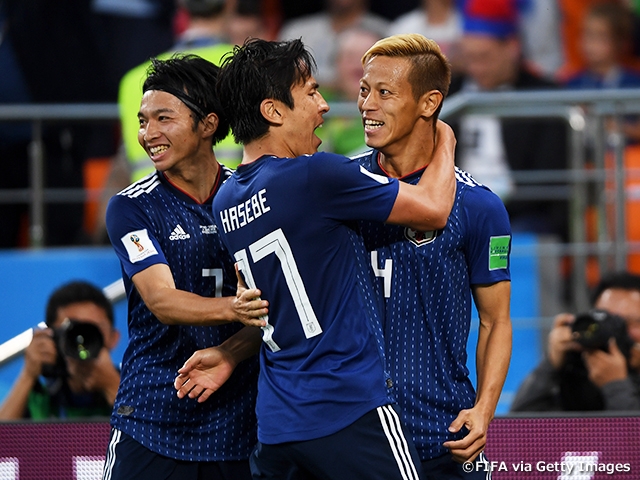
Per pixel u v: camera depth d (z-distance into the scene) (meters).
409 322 10.30
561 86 25.27
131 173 20.06
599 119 18.45
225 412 11.19
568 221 20.84
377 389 9.65
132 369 11.26
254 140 10.08
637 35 26.25
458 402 10.46
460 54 24.88
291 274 9.76
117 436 11.23
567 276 20.00
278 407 9.80
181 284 11.07
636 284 15.68
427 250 10.23
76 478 12.70
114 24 24.20
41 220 20.00
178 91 10.80
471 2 24.83
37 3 23.59
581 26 25.91
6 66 23.59
